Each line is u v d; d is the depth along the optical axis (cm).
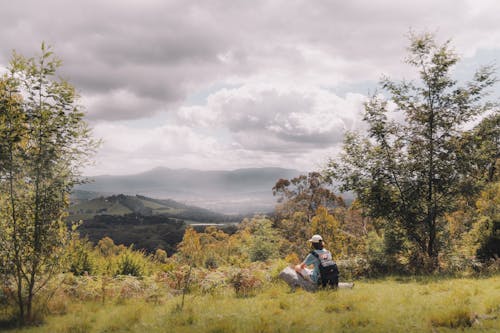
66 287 1033
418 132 1655
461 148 1581
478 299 726
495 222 1509
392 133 1692
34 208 791
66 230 835
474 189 1575
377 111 1714
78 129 834
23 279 859
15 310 810
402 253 1598
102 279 1153
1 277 771
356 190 1680
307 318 666
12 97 798
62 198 820
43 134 796
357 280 1332
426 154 1625
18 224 784
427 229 1639
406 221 1620
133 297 998
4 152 758
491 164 1719
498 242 1477
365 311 679
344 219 5916
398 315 634
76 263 1358
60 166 812
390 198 1625
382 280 1252
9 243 768
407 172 1627
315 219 5203
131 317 741
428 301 734
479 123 1608
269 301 819
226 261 2023
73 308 880
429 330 547
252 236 3141
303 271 980
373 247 1634
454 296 744
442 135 1634
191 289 1096
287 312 720
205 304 842
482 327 539
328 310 713
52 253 818
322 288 924
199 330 626
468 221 1823
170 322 691
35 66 795
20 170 771
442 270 1423
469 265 1375
